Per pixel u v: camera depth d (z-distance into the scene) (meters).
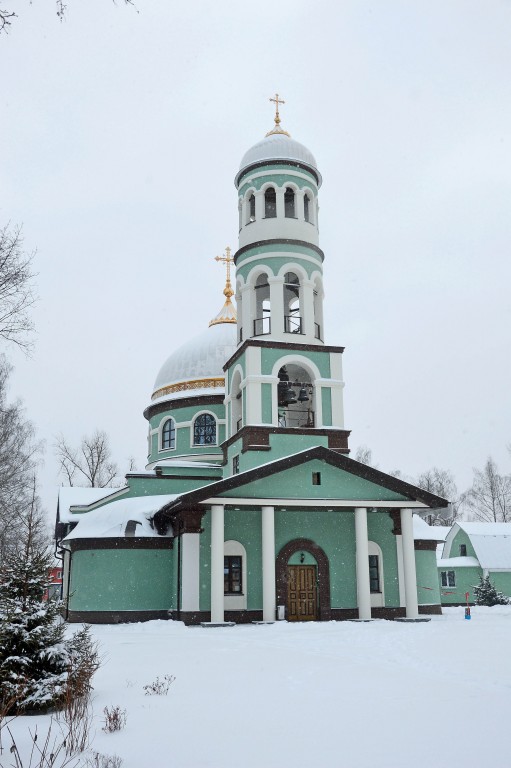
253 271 33.12
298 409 33.84
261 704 10.46
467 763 7.21
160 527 31.16
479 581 50.94
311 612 29.17
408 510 30.12
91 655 11.91
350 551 30.05
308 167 34.59
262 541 28.27
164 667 14.70
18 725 9.50
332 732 8.60
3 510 41.59
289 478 28.84
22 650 10.81
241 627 25.97
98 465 62.66
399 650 17.41
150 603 30.06
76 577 30.86
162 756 7.71
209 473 36.38
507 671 13.51
